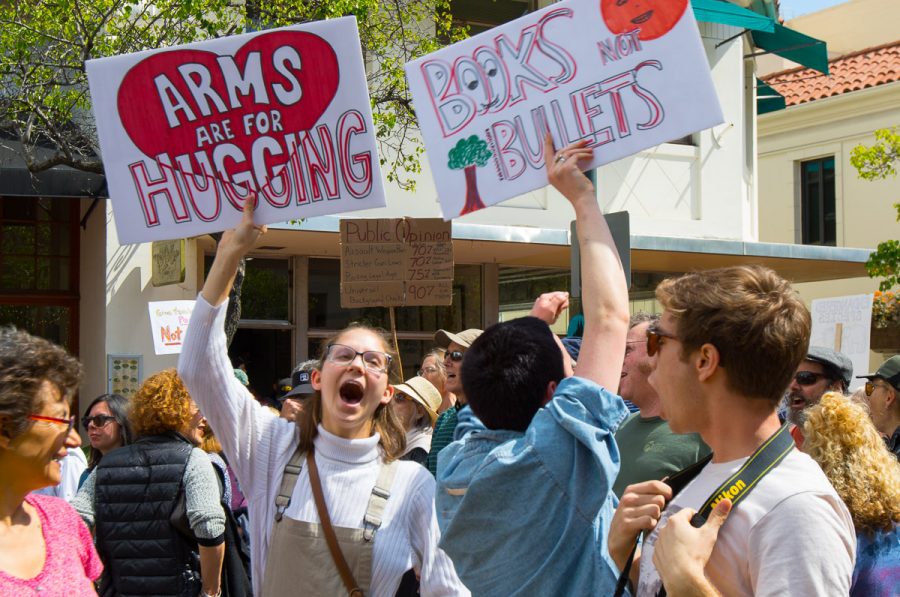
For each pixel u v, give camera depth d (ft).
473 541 8.89
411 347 41.88
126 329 34.19
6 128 31.91
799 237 66.74
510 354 9.67
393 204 39.22
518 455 8.71
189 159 11.32
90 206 35.32
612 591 8.38
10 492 8.21
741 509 6.60
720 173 46.03
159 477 14.97
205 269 37.01
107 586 15.11
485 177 11.11
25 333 8.43
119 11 32.63
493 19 42.83
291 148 11.22
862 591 10.19
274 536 10.18
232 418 10.30
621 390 12.92
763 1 44.16
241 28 30.01
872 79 63.26
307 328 39.14
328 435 10.32
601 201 42.98
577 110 10.76
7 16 29.43
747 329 6.84
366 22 32.55
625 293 8.95
